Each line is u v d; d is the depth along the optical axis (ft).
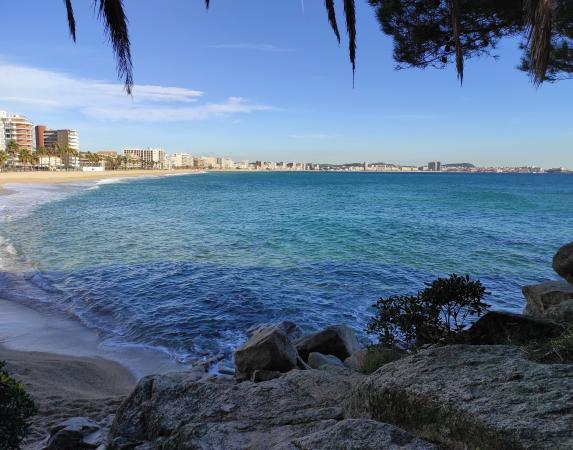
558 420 8.74
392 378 12.21
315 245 81.71
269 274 57.57
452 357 12.83
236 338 35.55
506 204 185.98
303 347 28.71
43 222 114.01
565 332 16.17
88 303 44.60
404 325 20.45
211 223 118.21
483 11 22.67
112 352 32.53
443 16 24.00
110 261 65.21
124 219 125.39
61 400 22.77
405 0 24.61
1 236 88.74
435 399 10.56
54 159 573.74
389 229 105.91
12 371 26.99
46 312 41.78
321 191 305.32
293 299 46.32
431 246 81.05
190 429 12.81
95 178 476.95
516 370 11.19
